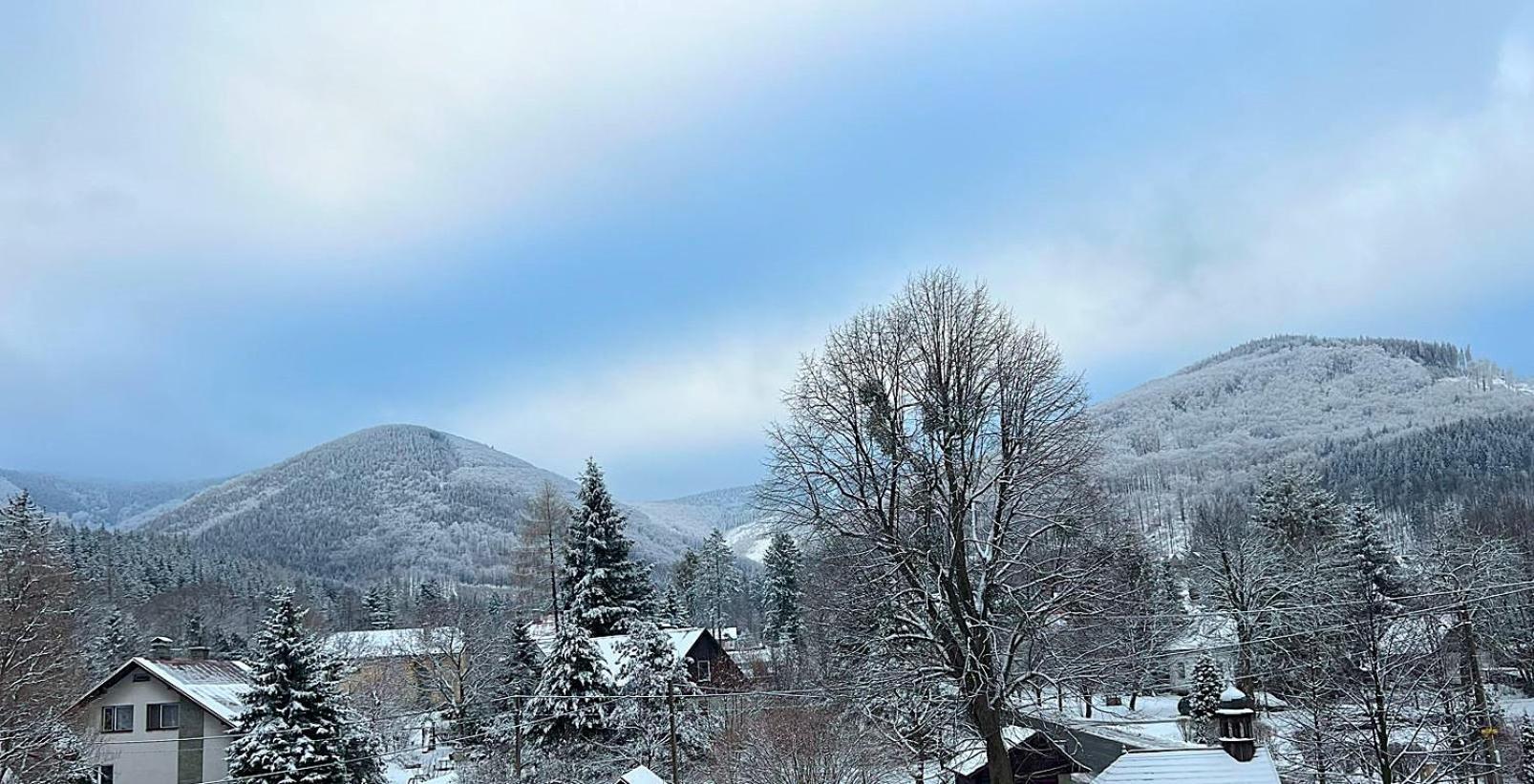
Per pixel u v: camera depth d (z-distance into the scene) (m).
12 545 51.50
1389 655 31.92
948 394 27.33
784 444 28.38
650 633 49.03
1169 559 88.81
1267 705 54.06
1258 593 59.94
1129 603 33.25
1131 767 30.16
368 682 71.06
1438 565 47.19
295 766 40.28
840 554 28.28
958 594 26.38
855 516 27.34
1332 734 34.00
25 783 39.94
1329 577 52.50
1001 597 26.47
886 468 27.44
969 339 27.55
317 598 170.62
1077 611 26.36
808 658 48.38
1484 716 33.66
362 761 43.16
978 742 31.16
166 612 125.25
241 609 149.50
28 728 41.19
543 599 70.31
